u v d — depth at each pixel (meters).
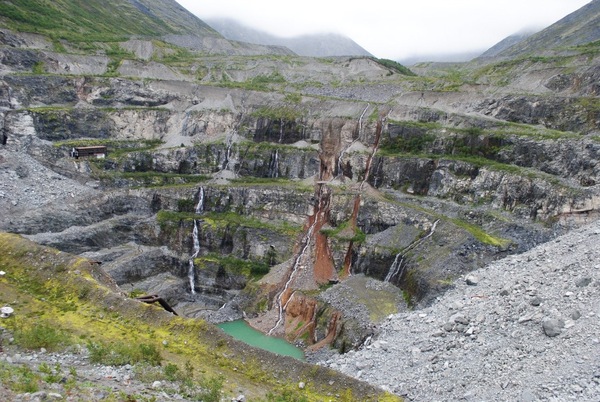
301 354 65.06
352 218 87.50
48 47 144.25
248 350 41.59
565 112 91.06
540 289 46.38
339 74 171.62
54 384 27.11
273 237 87.69
